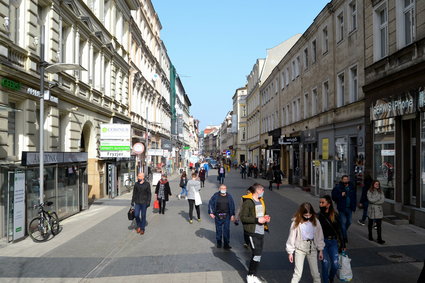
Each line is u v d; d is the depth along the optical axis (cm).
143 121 3444
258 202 698
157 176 2880
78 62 1739
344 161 1934
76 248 952
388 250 894
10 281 695
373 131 1516
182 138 7531
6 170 1041
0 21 1041
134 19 3155
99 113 2134
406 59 1259
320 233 611
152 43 4044
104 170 2208
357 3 1770
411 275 709
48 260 839
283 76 3528
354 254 859
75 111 1738
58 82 1495
